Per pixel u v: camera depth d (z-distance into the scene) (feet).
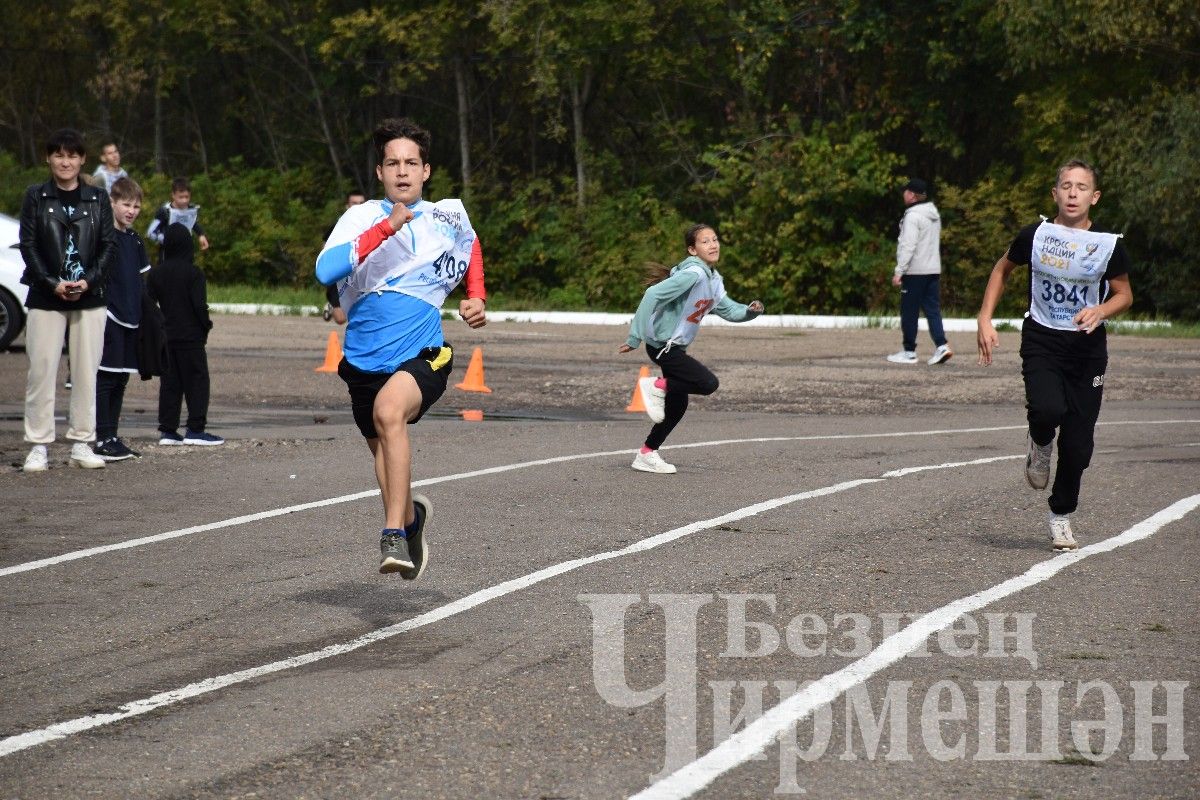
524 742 27.07
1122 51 179.42
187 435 68.28
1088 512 50.31
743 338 142.82
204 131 286.46
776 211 201.77
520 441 69.46
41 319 59.47
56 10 291.17
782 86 224.94
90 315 59.93
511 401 89.25
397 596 38.47
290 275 242.58
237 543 45.29
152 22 261.65
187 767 25.81
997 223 193.67
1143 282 192.03
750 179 205.77
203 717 28.58
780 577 40.52
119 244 62.44
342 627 35.40
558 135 226.58
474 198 230.89
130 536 46.47
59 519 49.37
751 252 202.69
